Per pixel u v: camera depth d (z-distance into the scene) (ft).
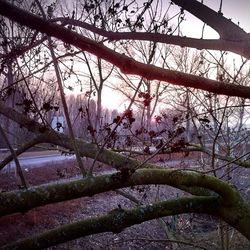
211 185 8.14
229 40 7.50
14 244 6.84
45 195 5.95
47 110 7.93
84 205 58.95
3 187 57.47
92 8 8.95
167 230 16.87
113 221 7.25
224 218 8.54
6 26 8.13
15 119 9.41
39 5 5.34
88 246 41.16
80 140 9.52
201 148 13.69
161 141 8.64
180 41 7.84
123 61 5.36
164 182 7.52
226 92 5.76
